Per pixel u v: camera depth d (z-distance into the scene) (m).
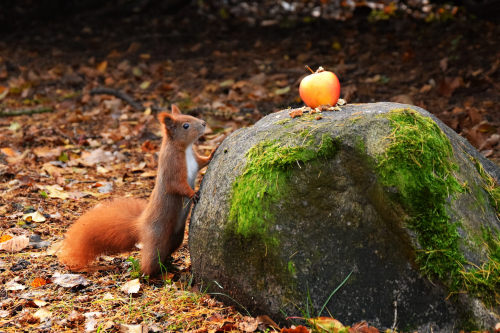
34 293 4.56
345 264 3.71
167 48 14.99
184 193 4.64
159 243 4.76
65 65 14.02
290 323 3.78
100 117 10.51
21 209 6.39
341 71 12.06
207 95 11.34
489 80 10.38
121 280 4.84
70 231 5.07
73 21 17.72
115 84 12.60
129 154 8.57
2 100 11.78
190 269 4.97
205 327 3.90
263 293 3.90
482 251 3.59
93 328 3.98
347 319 3.67
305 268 3.76
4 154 8.41
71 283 4.68
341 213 3.76
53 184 7.26
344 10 17.09
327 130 3.91
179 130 4.72
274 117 4.51
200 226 4.30
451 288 3.47
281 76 12.07
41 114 10.86
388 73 11.69
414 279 3.57
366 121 3.86
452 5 15.31
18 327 4.03
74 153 8.62
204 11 17.98
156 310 4.23
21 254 5.31
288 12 17.47
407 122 3.83
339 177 3.78
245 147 4.22
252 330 3.80
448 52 12.14
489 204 4.00
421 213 3.53
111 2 18.66
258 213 3.89
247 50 14.36
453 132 4.48
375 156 3.68
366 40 13.86
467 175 3.96
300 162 3.86
